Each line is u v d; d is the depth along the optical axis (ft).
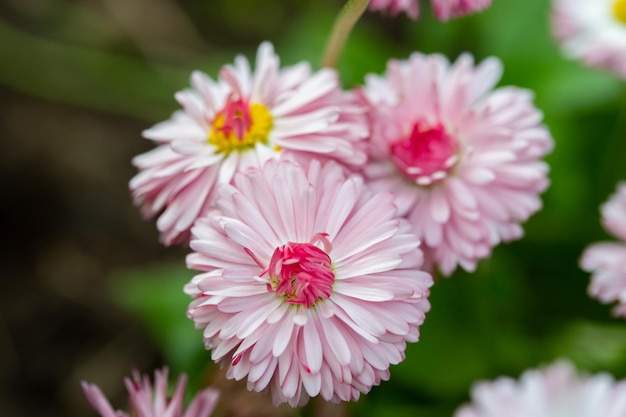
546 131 1.10
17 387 1.52
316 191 0.97
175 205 1.03
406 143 1.06
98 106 1.76
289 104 1.04
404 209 1.06
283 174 0.97
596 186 1.42
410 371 1.32
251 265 0.96
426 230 1.06
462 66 1.11
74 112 1.76
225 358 0.97
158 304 1.35
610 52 1.31
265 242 0.96
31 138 1.70
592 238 1.40
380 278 0.96
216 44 1.86
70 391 1.51
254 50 1.84
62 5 1.85
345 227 0.97
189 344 1.30
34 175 1.67
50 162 1.69
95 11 1.86
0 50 1.76
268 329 0.95
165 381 1.04
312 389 0.94
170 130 1.06
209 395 1.06
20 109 1.73
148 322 1.35
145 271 1.61
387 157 1.08
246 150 1.04
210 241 0.96
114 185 1.69
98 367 1.54
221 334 0.94
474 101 1.11
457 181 1.07
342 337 0.95
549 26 1.43
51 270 1.63
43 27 1.82
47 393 1.52
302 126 1.03
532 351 1.34
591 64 1.32
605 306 1.41
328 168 0.99
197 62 1.81
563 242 1.41
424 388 1.32
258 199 0.97
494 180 1.07
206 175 1.03
